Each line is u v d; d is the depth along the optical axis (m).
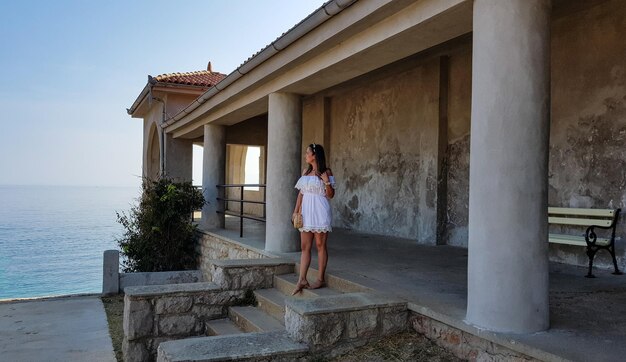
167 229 11.07
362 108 10.65
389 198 9.65
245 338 3.87
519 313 3.30
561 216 6.27
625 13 5.58
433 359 3.61
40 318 7.76
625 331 3.33
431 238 8.31
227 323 5.62
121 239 12.33
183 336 5.62
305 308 3.85
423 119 8.66
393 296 4.30
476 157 3.51
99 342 6.52
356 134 10.85
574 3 5.84
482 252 3.43
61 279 15.43
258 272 6.04
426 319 3.94
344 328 3.88
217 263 6.02
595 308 3.97
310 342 3.73
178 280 10.12
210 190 11.32
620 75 5.62
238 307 5.78
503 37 3.37
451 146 8.26
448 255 6.93
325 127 11.99
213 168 11.25
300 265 5.56
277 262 6.16
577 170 6.11
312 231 5.26
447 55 8.32
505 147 3.35
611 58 5.72
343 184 11.35
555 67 6.40
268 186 7.39
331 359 3.79
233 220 14.14
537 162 3.36
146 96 15.20
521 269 3.31
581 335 3.24
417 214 8.80
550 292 4.56
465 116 8.00
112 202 132.25
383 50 5.14
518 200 3.32
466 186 7.93
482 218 3.45
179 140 14.59
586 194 6.00
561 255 6.29
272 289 6.02
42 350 6.17
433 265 6.04
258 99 7.93
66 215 65.38
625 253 5.56
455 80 8.22
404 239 8.95
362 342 3.95
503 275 3.33
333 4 4.92
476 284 3.48
